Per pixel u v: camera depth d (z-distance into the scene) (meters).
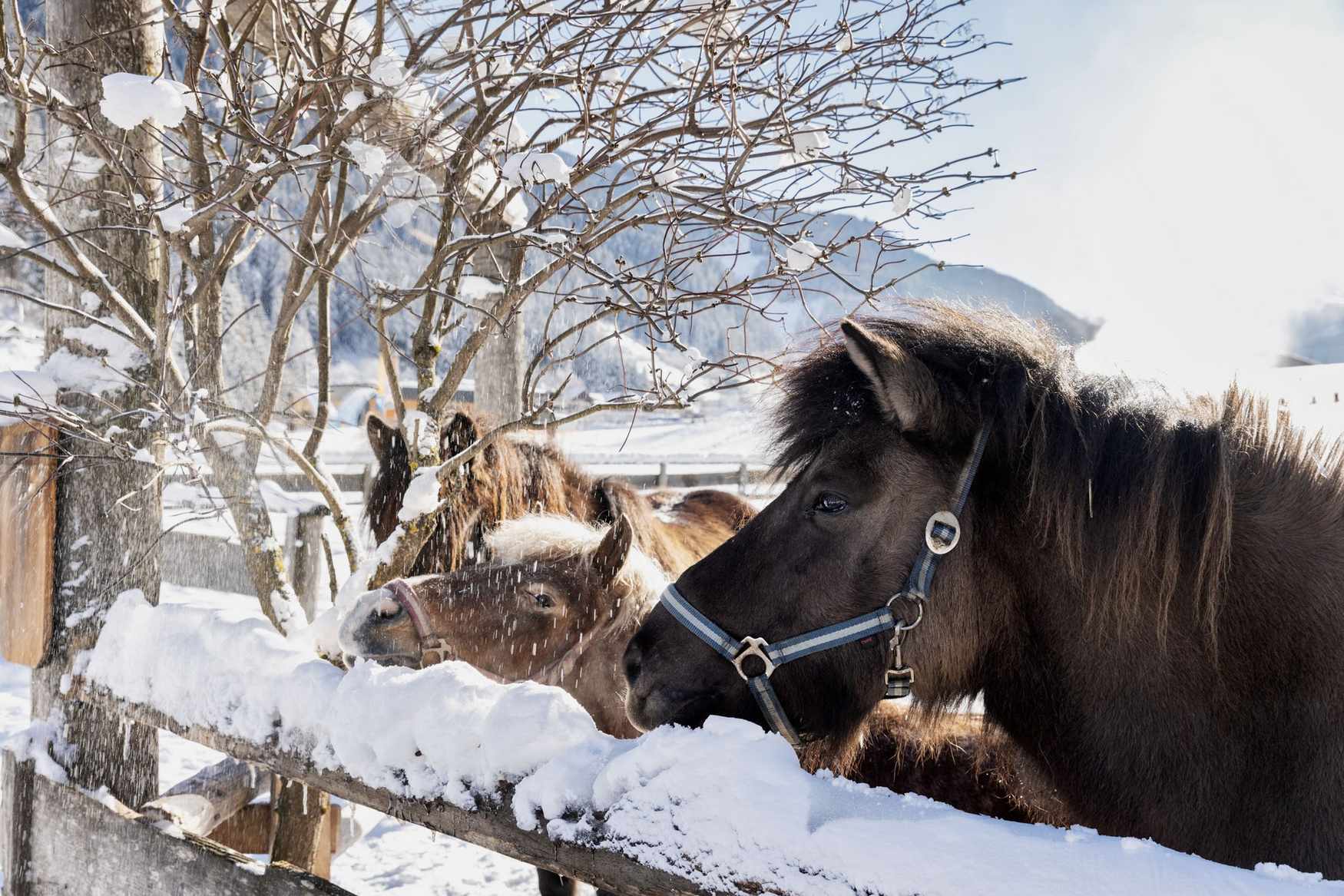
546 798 1.15
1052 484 1.45
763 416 1.82
